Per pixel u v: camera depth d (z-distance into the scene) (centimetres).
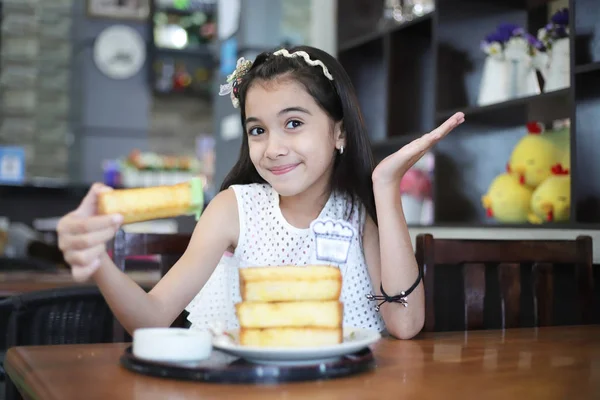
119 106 757
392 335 131
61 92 766
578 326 147
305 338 93
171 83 750
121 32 752
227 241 145
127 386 84
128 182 636
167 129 776
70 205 540
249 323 93
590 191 199
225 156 408
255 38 379
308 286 94
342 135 142
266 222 148
